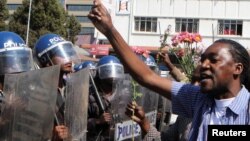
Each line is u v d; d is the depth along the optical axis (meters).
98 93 5.49
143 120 3.91
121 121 5.06
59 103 3.94
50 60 4.29
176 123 4.38
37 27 38.84
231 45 2.52
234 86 2.51
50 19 38.84
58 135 3.59
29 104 3.11
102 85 5.72
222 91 2.50
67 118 3.65
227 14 42.22
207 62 2.51
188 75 5.83
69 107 3.67
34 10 38.56
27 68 3.68
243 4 42.00
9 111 3.14
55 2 39.16
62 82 4.29
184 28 43.03
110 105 5.33
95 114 5.41
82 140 4.34
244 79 2.55
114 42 2.72
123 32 42.84
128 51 2.73
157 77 2.78
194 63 6.16
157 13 43.12
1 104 3.27
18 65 3.63
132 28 43.03
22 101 3.11
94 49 29.98
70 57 4.33
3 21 37.41
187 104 2.69
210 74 2.49
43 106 3.18
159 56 5.74
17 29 38.75
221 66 2.48
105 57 5.82
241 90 2.51
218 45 2.52
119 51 2.73
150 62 6.34
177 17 42.94
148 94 5.74
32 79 3.11
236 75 2.51
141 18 43.28
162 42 6.39
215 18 42.41
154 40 43.06
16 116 3.11
